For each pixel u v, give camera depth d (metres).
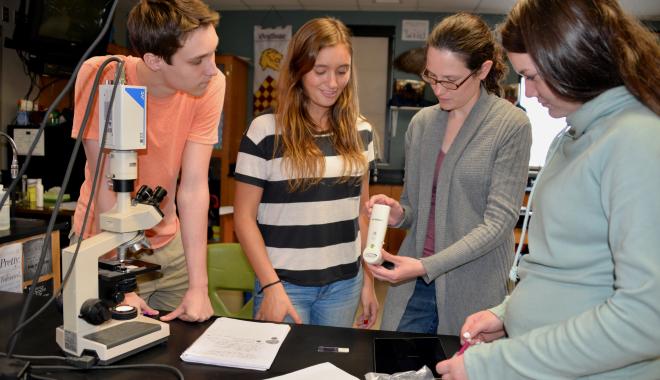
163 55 1.16
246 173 1.46
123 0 5.05
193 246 1.36
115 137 0.98
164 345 1.08
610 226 0.69
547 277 0.82
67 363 0.97
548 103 0.82
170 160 1.49
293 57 1.43
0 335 1.09
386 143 5.51
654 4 4.68
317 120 1.55
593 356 0.68
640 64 0.70
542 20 0.74
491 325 1.03
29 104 3.75
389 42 5.41
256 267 1.45
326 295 1.54
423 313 1.62
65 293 0.98
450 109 1.42
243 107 5.61
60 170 3.56
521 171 1.36
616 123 0.72
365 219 1.68
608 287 0.75
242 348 1.06
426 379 0.95
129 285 1.05
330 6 5.34
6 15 3.85
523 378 0.75
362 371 1.00
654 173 0.65
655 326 0.63
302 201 1.48
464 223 1.42
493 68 1.44
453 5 5.11
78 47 3.60
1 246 1.89
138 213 1.02
